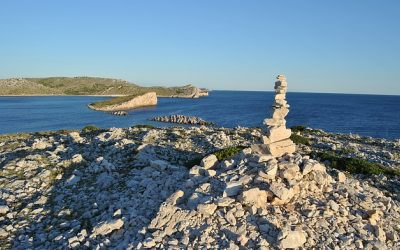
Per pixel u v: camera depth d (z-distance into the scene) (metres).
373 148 35.09
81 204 19.22
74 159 24.77
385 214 15.58
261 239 12.85
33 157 25.30
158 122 92.56
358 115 120.88
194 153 28.69
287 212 14.44
